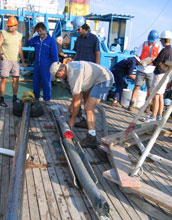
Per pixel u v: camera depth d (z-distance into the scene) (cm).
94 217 245
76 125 477
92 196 247
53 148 380
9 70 566
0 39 541
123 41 976
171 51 483
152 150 414
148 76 624
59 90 967
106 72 365
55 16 1059
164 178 329
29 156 349
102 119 538
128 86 830
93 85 371
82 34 505
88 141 388
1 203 252
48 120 503
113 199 276
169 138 473
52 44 584
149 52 626
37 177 303
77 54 518
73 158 316
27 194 271
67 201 264
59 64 344
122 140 362
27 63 1058
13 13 1066
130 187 272
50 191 279
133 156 382
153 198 258
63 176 309
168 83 556
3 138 406
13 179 246
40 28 568
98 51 505
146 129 411
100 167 340
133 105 654
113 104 684
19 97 827
